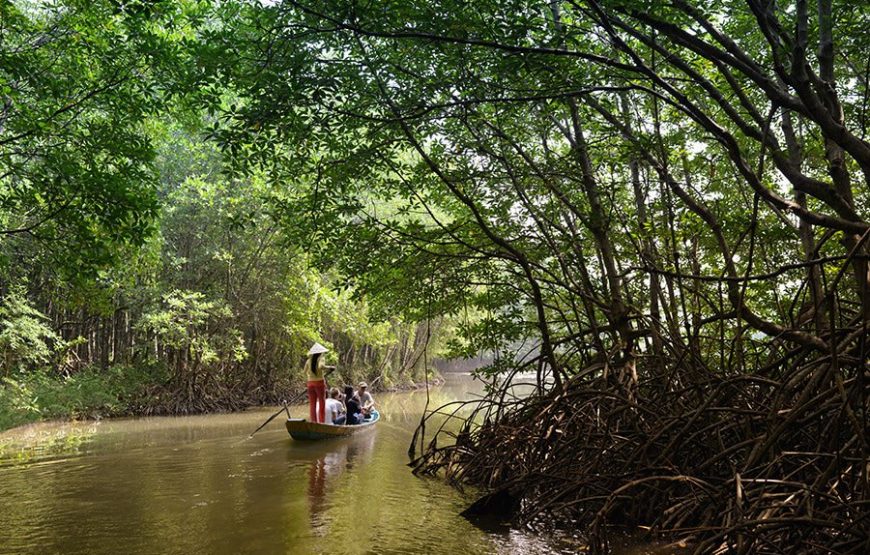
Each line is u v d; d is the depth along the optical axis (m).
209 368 25.09
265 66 7.58
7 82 10.03
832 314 5.30
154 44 10.30
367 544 6.52
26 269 19.98
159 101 11.15
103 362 24.47
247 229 23.61
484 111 11.31
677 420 7.19
